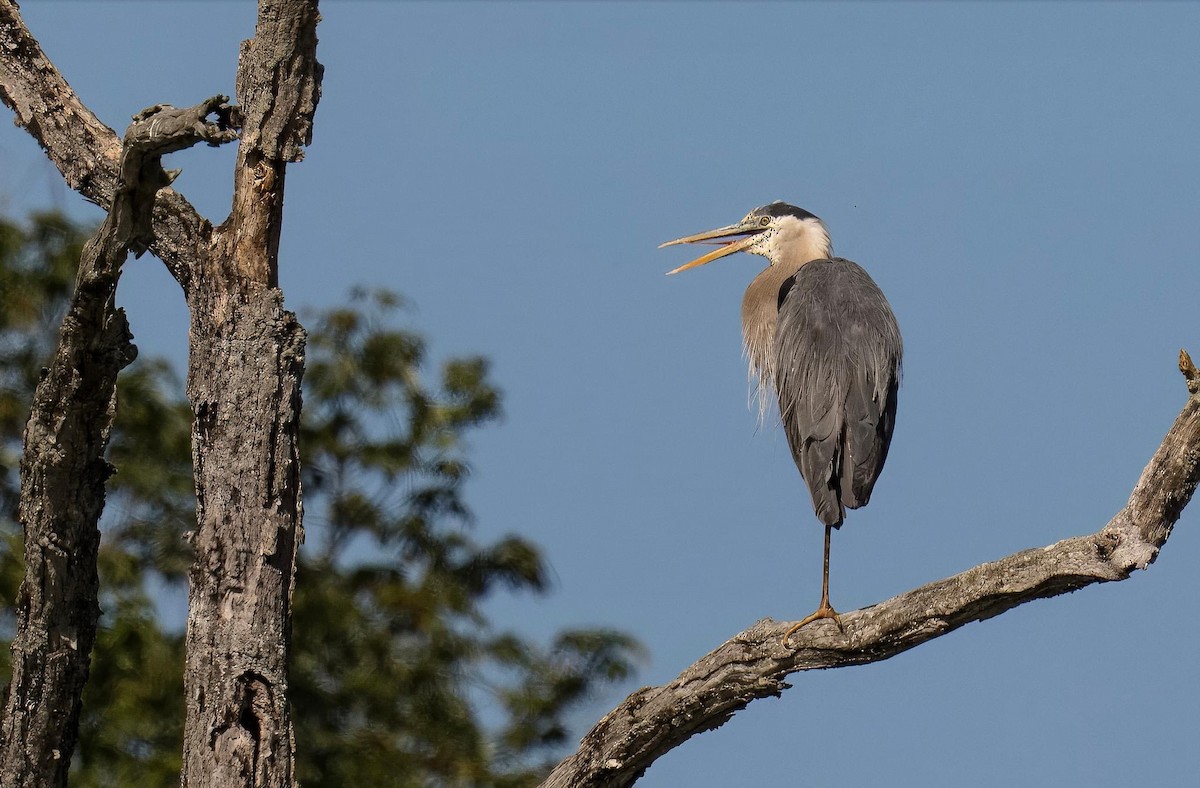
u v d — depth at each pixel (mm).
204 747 9922
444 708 24281
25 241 23500
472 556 26562
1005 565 9328
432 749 23844
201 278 10469
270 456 10336
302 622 23578
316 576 24719
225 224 10539
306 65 10352
